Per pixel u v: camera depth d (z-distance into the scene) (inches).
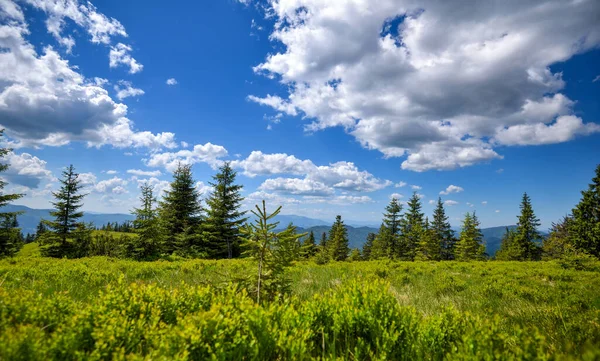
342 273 389.4
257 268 168.6
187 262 489.1
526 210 1913.1
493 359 84.3
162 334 88.0
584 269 532.7
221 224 1159.0
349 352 104.9
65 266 350.9
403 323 116.1
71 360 77.4
